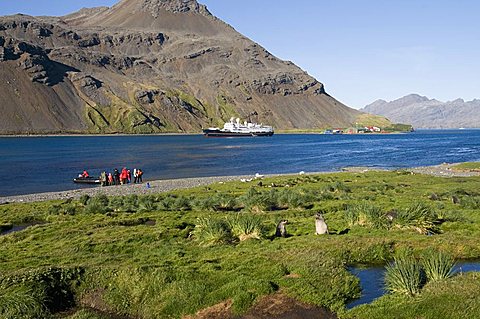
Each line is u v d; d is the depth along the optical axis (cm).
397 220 2914
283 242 2575
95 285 1988
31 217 4209
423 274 1931
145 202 4441
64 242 2861
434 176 7431
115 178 8106
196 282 1909
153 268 2053
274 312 1712
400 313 1650
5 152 17538
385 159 12775
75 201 5300
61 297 1922
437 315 1614
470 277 1855
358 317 1670
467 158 12756
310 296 1805
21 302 1758
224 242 2669
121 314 1831
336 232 2878
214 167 11000
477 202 3956
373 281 2036
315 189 5628
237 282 1888
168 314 1761
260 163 11994
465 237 2538
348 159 12962
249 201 3991
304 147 19988
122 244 2742
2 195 6650
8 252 2656
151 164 11969
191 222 3512
